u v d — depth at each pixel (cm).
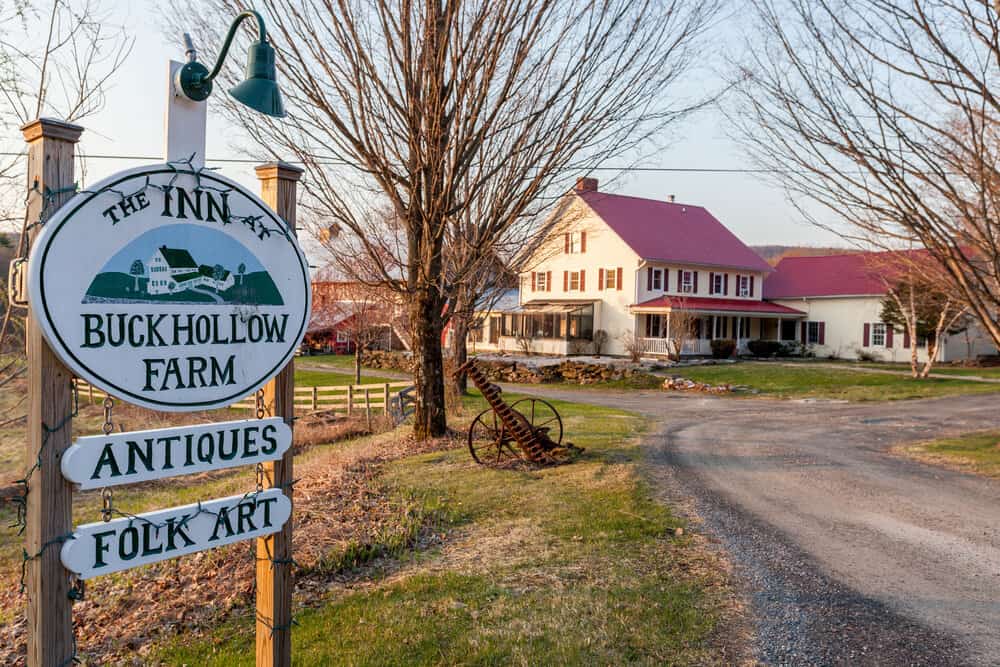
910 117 879
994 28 810
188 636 523
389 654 464
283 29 1050
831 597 574
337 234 1593
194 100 319
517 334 4584
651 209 4634
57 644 277
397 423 1777
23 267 275
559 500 879
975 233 1075
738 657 462
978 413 2077
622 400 2623
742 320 4516
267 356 350
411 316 1327
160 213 307
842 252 3531
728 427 1759
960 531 781
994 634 505
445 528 772
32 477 275
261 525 349
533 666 443
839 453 1323
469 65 1080
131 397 298
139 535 302
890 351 4128
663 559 663
